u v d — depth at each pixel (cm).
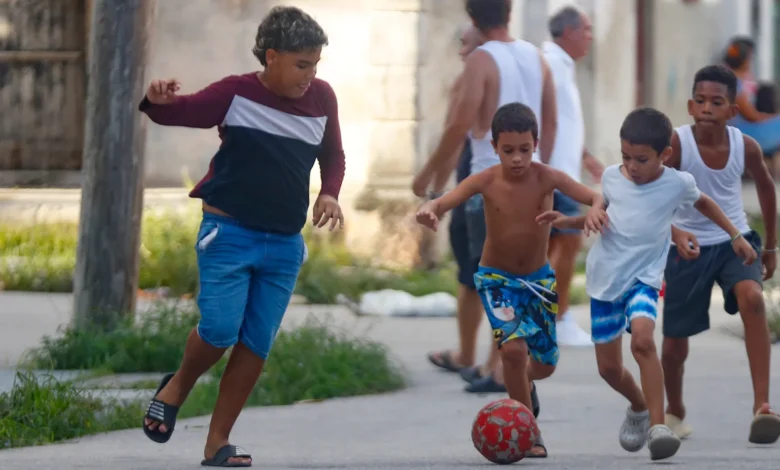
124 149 3475
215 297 2103
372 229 5319
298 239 2178
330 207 2169
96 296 3481
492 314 2342
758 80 6694
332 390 3097
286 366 3130
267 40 2067
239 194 2111
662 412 2162
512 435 2164
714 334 4106
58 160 5809
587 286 2303
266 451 2394
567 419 2762
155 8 3512
